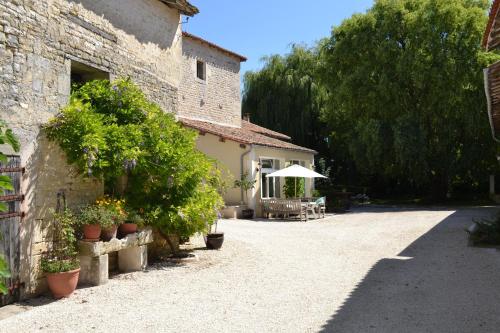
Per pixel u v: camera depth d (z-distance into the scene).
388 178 28.30
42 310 5.49
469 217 15.84
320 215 18.38
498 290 6.11
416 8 23.66
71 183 6.91
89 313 5.37
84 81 8.33
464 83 21.92
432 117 23.28
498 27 7.07
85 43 7.59
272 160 19.64
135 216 7.73
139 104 8.01
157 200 8.46
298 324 4.93
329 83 25.70
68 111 6.50
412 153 22.09
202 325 4.92
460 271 7.41
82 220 6.61
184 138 8.67
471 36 21.69
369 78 23.64
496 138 10.38
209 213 9.04
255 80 29.92
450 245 10.05
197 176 8.67
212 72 20.45
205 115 19.88
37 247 6.19
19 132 5.98
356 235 12.35
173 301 5.89
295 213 17.02
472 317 5.02
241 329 4.79
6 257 5.65
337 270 7.80
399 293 6.16
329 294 6.20
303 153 22.36
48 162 6.43
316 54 30.12
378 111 23.81
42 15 6.55
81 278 6.75
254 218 17.41
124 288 6.57
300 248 10.22
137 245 7.67
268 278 7.22
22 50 6.13
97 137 6.63
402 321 4.96
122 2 8.73
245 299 5.98
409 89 23.72
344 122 28.28
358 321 5.00
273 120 29.44
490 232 10.12
